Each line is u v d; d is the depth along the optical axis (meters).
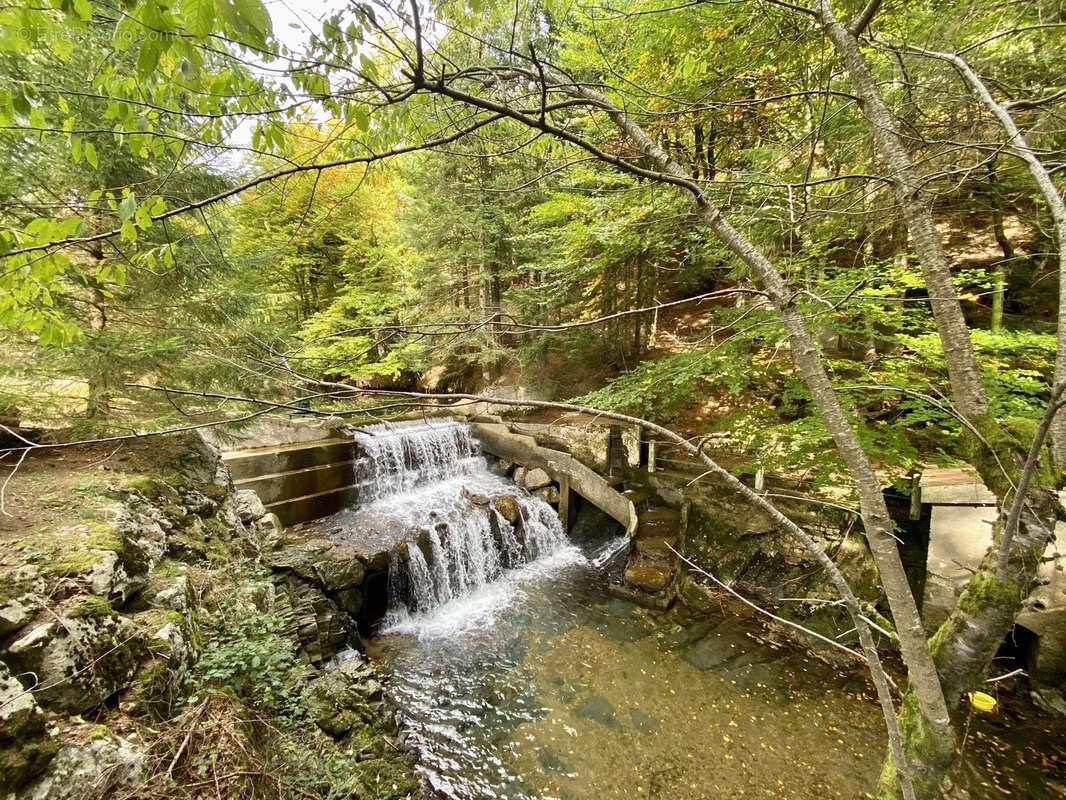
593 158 1.95
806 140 2.92
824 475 5.58
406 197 12.20
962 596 2.27
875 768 4.37
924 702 1.94
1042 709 4.84
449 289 13.54
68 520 3.42
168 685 2.80
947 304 2.37
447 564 7.57
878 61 4.39
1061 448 2.12
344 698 4.25
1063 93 1.95
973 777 4.20
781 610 6.63
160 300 5.88
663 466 9.05
